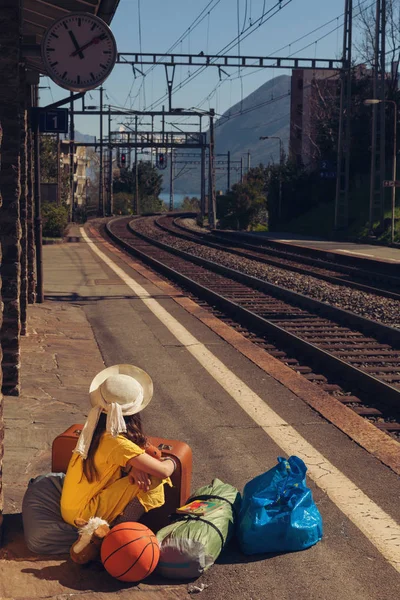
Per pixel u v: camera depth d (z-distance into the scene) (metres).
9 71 7.88
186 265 26.14
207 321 13.24
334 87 61.22
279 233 48.12
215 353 10.59
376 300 17.06
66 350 10.66
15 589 4.01
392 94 47.19
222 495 4.83
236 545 4.69
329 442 6.71
